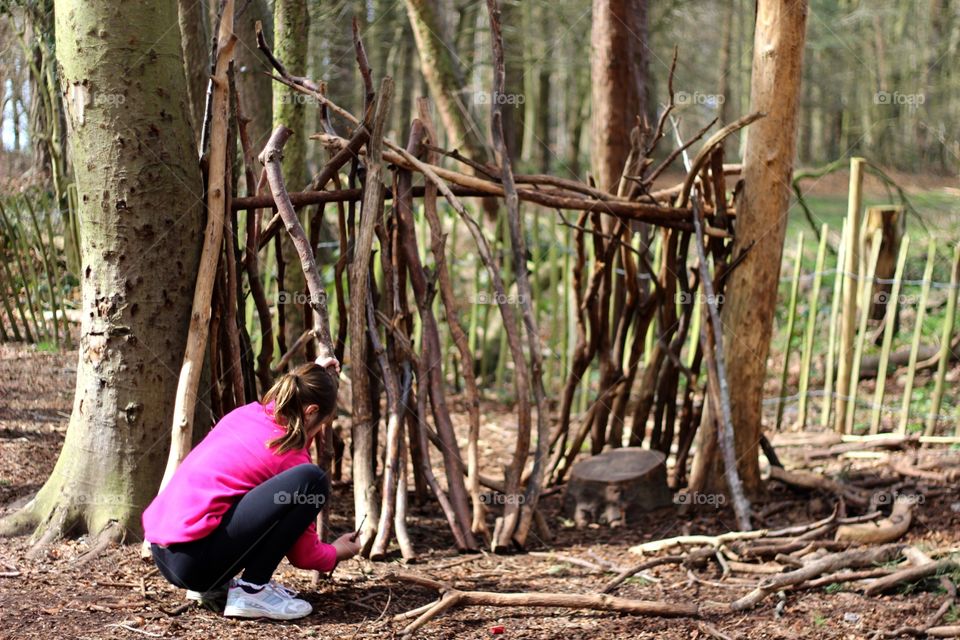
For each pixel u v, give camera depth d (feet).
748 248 15.93
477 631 11.25
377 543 13.42
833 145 74.23
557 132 84.02
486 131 52.80
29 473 15.92
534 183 15.72
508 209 14.99
